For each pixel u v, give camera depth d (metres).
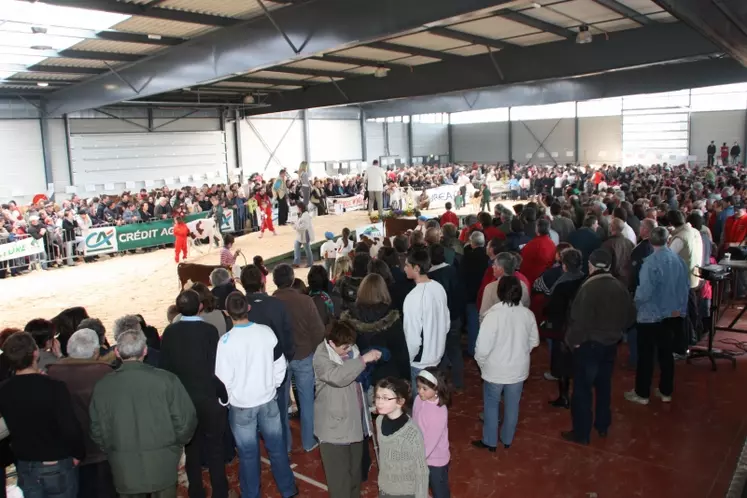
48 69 16.11
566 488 4.51
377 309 4.53
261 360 4.21
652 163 35.84
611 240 6.94
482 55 15.70
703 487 4.44
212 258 16.34
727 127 33.34
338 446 4.00
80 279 14.34
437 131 42.94
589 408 5.10
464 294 6.31
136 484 3.55
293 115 32.47
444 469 3.81
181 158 27.25
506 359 4.85
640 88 20.80
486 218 8.55
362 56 16.27
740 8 9.77
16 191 21.31
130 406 3.51
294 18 10.23
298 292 5.05
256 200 21.27
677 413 5.65
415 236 8.03
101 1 9.61
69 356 3.85
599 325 4.93
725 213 10.46
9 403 3.39
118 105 24.52
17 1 9.04
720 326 8.18
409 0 8.63
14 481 4.57
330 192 26.27
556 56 14.09
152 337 5.20
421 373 3.76
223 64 11.81
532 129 40.16
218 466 4.27
